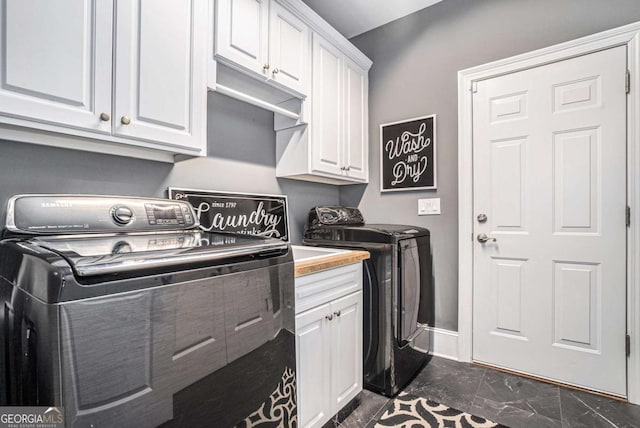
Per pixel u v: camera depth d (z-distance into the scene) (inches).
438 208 93.0
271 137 84.0
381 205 103.9
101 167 52.2
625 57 68.7
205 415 32.7
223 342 34.5
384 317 71.2
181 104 50.4
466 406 67.4
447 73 91.8
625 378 68.9
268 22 66.7
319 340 56.5
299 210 94.0
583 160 73.4
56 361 23.5
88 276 25.0
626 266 68.9
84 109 39.9
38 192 45.7
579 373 73.8
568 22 74.9
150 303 28.3
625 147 68.9
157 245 37.6
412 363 78.4
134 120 44.6
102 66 41.3
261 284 39.3
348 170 94.3
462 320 88.3
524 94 80.4
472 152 87.4
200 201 65.7
